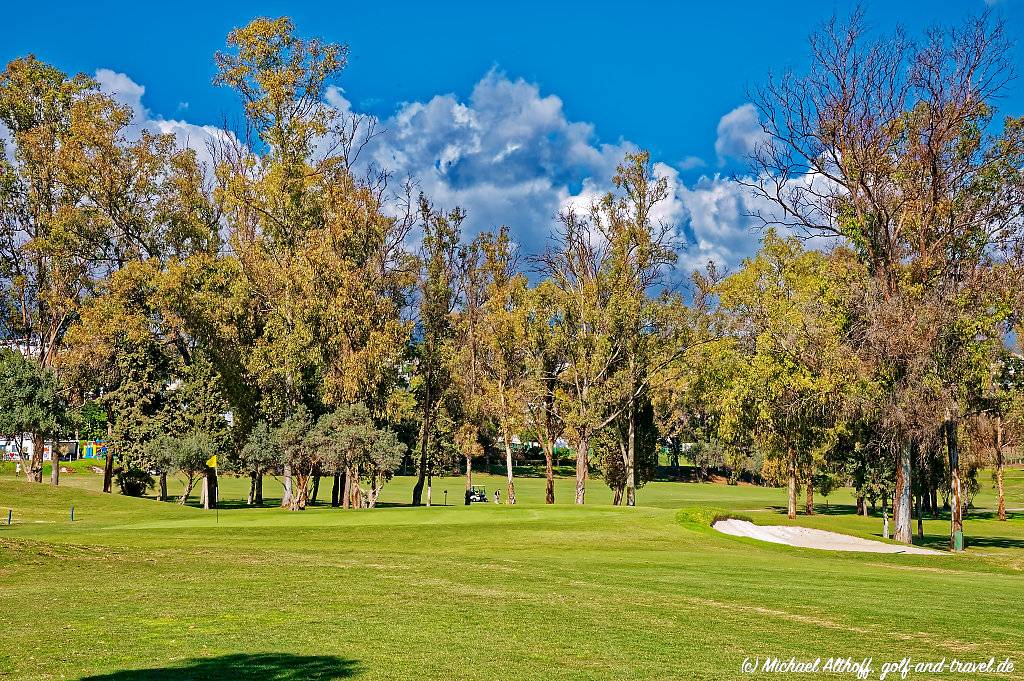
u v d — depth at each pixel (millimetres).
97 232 72375
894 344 39312
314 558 26188
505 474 129625
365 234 61812
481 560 26188
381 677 12094
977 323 39062
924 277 41281
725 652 13891
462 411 74938
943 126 40469
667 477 131250
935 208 41125
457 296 72438
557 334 65562
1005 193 40812
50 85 79000
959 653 14055
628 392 63781
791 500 67625
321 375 66562
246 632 15070
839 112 42469
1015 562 33500
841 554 33250
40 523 43125
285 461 63125
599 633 15195
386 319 62000
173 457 64125
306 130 66875
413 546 31094
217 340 66188
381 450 59438
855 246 43969
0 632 15039
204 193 75438
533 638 14750
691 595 19516
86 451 109562
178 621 16047
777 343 50375
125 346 70938
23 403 68438
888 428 40906
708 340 64812
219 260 68375
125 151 73438
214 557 26219
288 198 65500
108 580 21453
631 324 62875
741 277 66750
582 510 42094
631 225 62938
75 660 12977
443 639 14602
